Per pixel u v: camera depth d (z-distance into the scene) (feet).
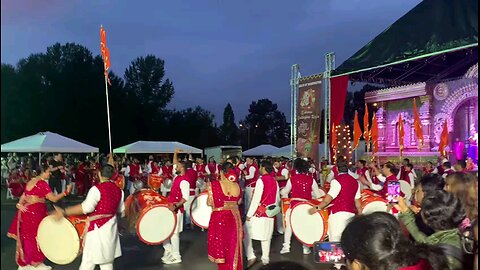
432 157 72.33
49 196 22.99
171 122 179.63
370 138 78.84
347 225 7.04
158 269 25.16
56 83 133.39
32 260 22.63
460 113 71.10
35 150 66.95
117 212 19.69
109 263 18.99
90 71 140.87
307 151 67.97
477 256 7.63
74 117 134.82
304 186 26.50
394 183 15.29
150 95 187.93
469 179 11.14
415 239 10.77
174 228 24.17
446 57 66.44
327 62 65.41
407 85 76.89
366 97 83.82
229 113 251.60
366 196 25.81
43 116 126.52
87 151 71.97
